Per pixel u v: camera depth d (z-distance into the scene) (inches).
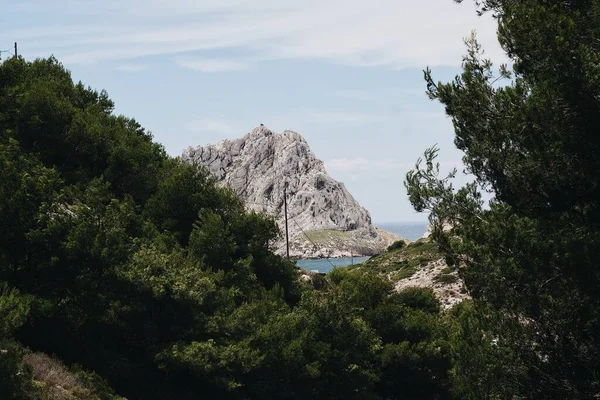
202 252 1710.1
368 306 2100.1
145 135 2603.3
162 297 1282.0
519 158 571.5
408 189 623.8
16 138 1817.2
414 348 1894.7
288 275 1994.3
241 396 1318.9
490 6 650.8
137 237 1491.1
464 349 628.7
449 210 606.2
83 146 1990.7
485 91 602.2
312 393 1475.1
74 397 916.0
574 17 550.6
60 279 1142.3
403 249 4537.4
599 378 549.6
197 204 1931.6
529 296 556.1
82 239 1156.5
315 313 1620.3
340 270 2436.0
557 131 539.5
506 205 579.8
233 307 1491.1
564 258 515.2
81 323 1155.3
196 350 1229.7
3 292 987.9
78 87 2659.9
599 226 553.0
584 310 543.5
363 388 1579.7
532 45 548.1
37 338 1106.7
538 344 585.3
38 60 2573.8
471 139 612.7
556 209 578.6
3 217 1112.2
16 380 810.2
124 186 2026.3
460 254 603.5
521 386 592.1
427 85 635.5
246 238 1955.0
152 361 1261.1
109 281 1194.0
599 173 534.3
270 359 1403.8
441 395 1884.8
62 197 1224.2
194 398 1272.1
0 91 2007.9
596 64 522.6
